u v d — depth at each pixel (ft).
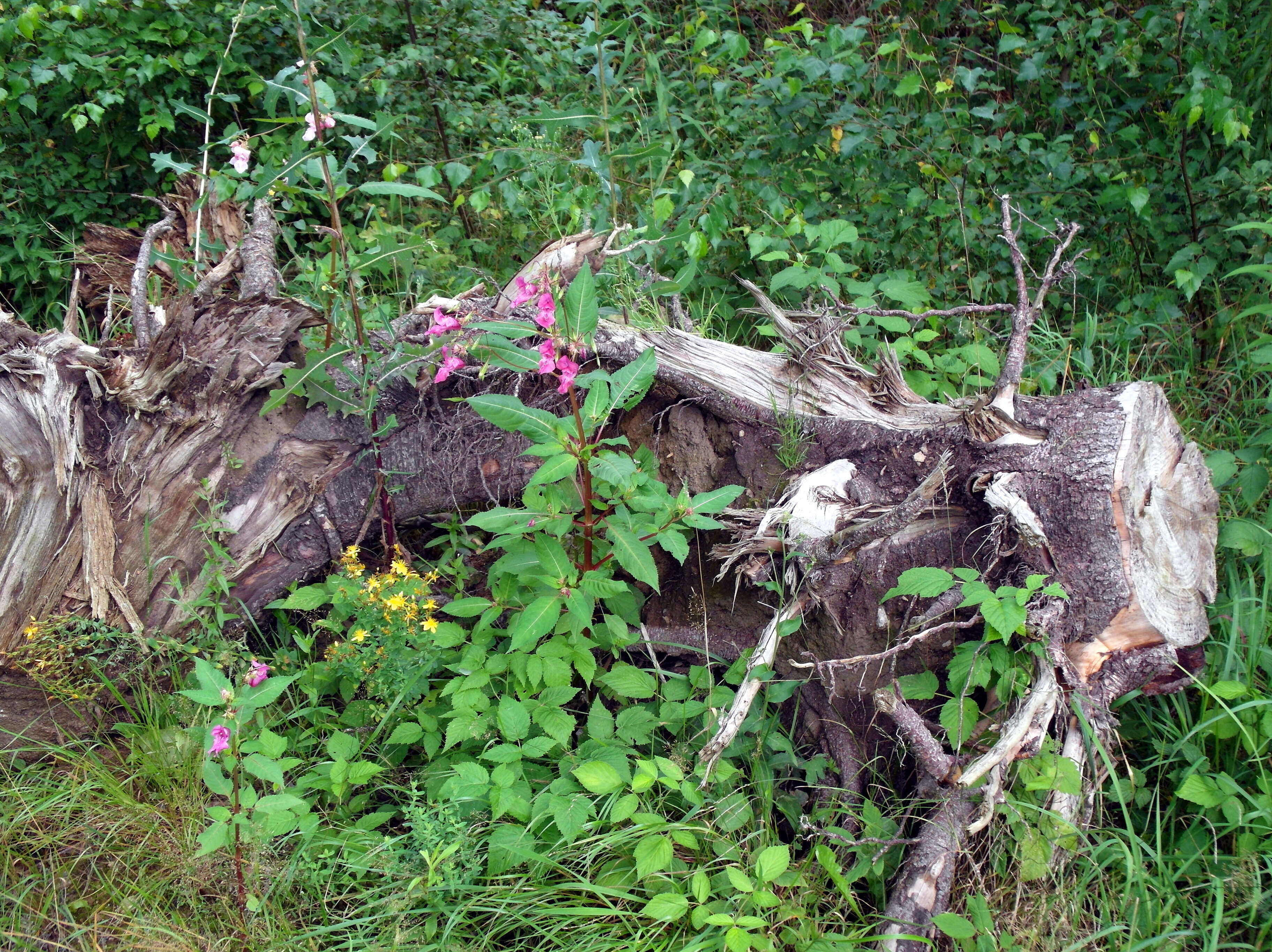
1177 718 8.79
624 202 14.38
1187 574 8.45
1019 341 8.85
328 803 8.30
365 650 8.54
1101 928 7.41
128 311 11.59
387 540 9.74
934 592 7.46
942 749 7.98
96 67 13.69
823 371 9.40
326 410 9.49
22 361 8.50
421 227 14.33
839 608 8.61
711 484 9.62
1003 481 8.09
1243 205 12.44
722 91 14.94
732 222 13.99
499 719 7.95
